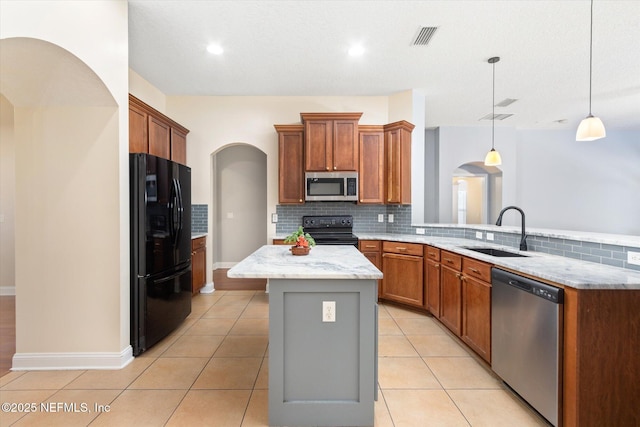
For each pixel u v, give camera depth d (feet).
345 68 11.25
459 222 21.66
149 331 8.09
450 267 9.13
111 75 7.06
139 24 8.52
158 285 8.43
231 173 18.93
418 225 12.90
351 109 14.12
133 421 5.55
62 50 5.87
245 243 19.01
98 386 6.63
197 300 12.72
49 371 7.24
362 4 7.73
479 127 19.24
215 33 9.00
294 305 5.42
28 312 7.35
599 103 15.07
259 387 6.62
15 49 5.66
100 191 7.34
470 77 12.02
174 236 9.29
